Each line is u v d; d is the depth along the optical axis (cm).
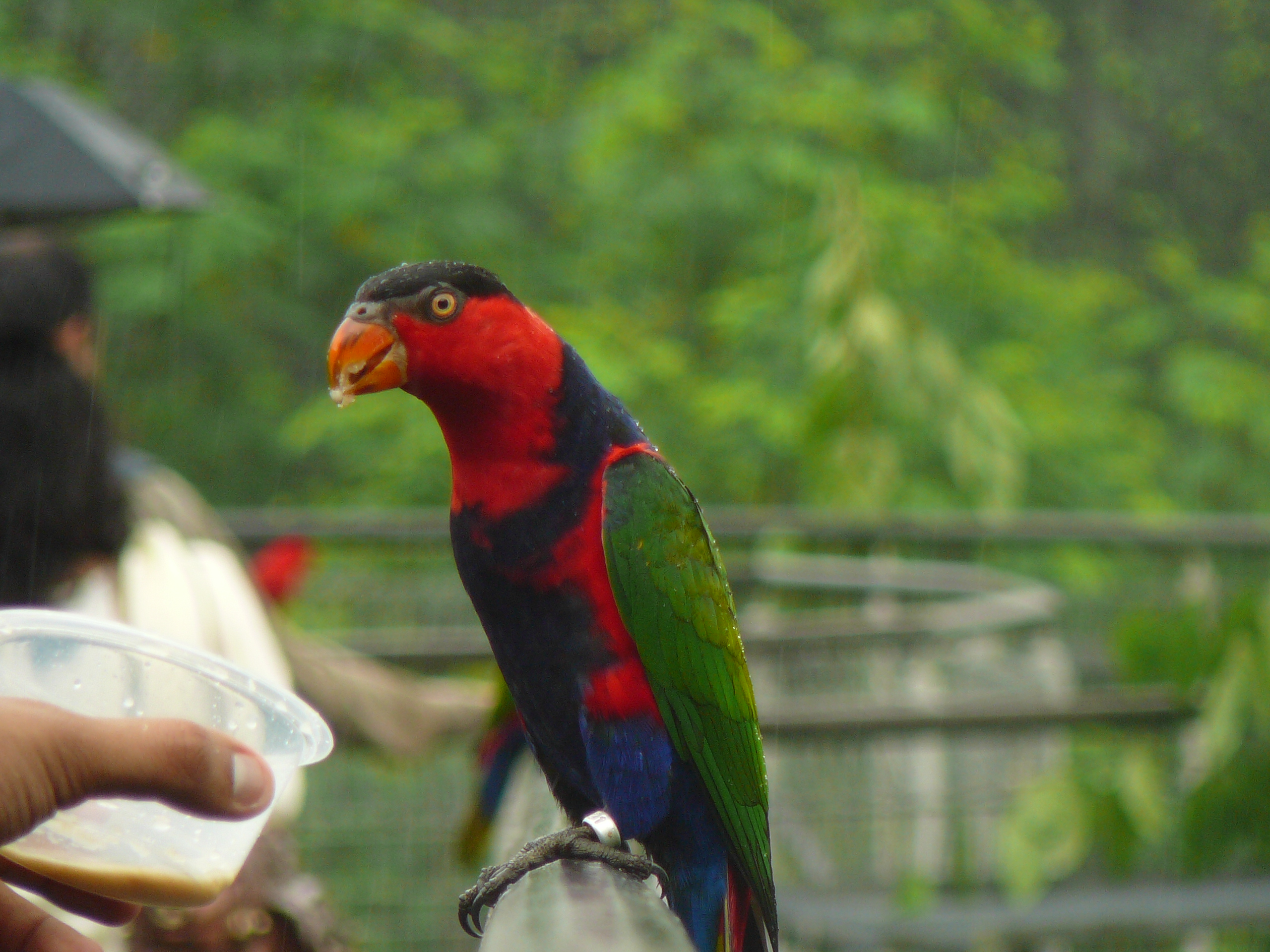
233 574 420
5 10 1567
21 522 361
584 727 262
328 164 1425
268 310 1458
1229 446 1491
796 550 797
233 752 170
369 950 542
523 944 142
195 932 306
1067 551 1083
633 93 1357
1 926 204
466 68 1567
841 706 506
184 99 1612
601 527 257
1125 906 577
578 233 1484
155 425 1462
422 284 245
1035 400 1226
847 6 1518
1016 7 1722
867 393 800
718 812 282
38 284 371
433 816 557
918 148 1505
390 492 1240
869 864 570
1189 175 1931
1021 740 600
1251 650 586
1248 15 1947
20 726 159
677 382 1255
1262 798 608
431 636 607
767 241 1296
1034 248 1800
